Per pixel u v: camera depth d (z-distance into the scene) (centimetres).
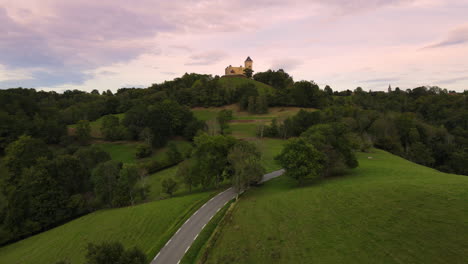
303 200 4425
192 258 3372
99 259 2372
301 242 3222
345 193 4234
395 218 3116
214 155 6438
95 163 8262
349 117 12344
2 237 5141
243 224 3969
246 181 5584
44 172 6062
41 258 4209
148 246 4012
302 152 5775
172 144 10394
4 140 8881
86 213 6450
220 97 18862
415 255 2500
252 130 13388
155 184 7756
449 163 10350
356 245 2902
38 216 5669
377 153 9131
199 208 5078
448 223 2705
